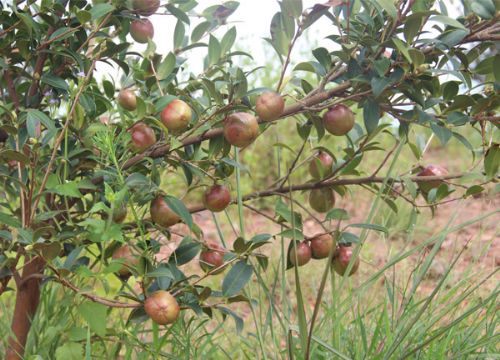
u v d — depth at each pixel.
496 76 0.79
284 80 0.87
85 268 0.79
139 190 0.84
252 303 0.96
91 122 0.91
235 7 0.98
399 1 0.77
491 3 0.76
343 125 0.83
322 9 0.77
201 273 1.72
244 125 0.79
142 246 0.88
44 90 0.91
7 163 0.92
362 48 0.84
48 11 0.85
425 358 0.97
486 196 1.06
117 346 0.95
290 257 0.92
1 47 0.87
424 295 1.31
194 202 2.44
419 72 0.77
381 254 1.68
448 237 1.98
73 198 0.95
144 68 0.89
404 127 0.87
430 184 0.96
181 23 0.96
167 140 0.82
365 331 1.07
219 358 1.14
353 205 2.50
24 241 0.77
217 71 0.97
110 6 0.80
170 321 0.77
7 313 1.13
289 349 0.86
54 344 0.95
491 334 1.03
